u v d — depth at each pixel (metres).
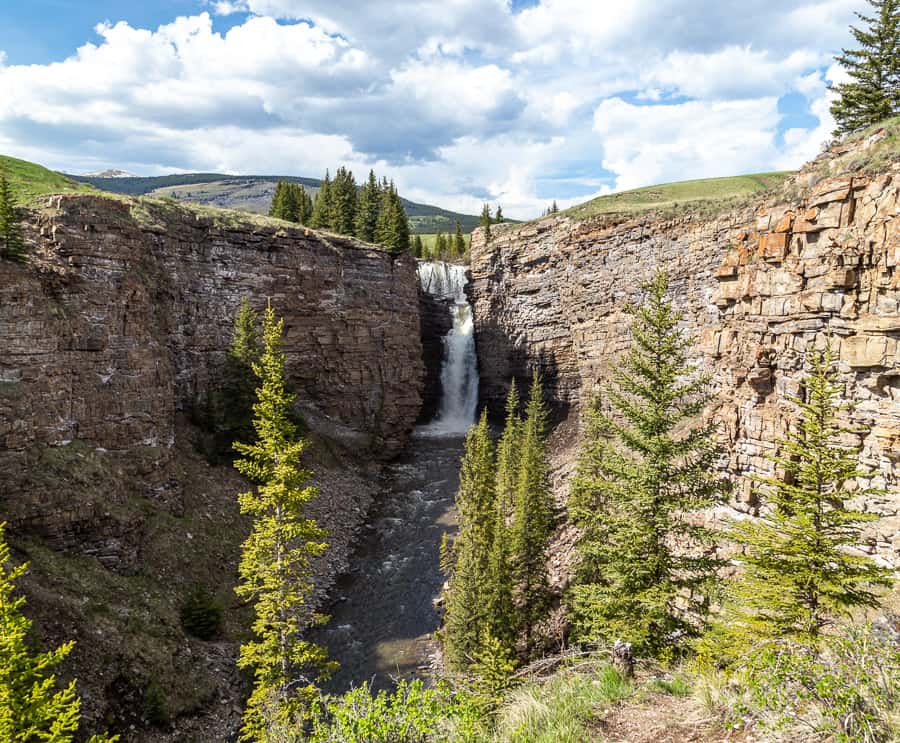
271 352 26.83
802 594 15.45
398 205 85.94
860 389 24.59
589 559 31.80
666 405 19.92
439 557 49.28
